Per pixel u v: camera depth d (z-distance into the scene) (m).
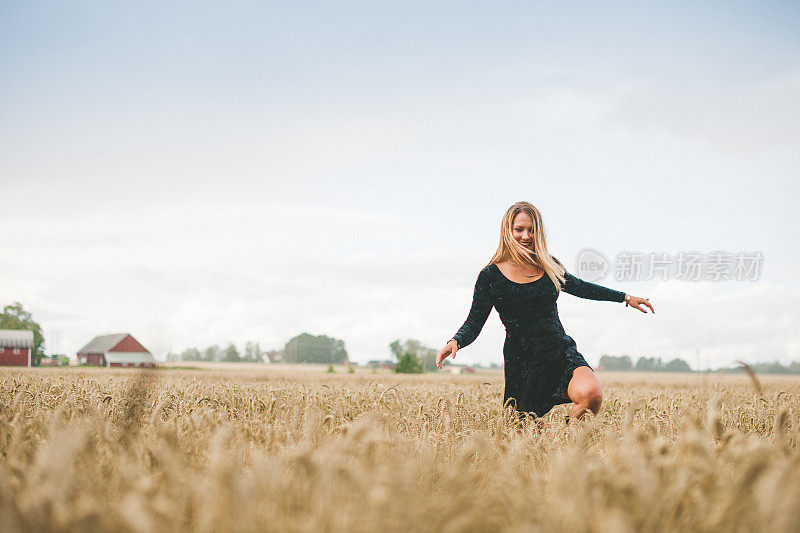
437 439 3.68
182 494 2.17
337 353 142.88
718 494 2.19
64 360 121.44
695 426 2.62
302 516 2.04
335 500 2.12
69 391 6.14
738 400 7.42
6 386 7.00
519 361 5.80
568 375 5.57
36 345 109.56
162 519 1.98
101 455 2.87
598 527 1.87
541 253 5.75
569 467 2.21
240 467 2.76
